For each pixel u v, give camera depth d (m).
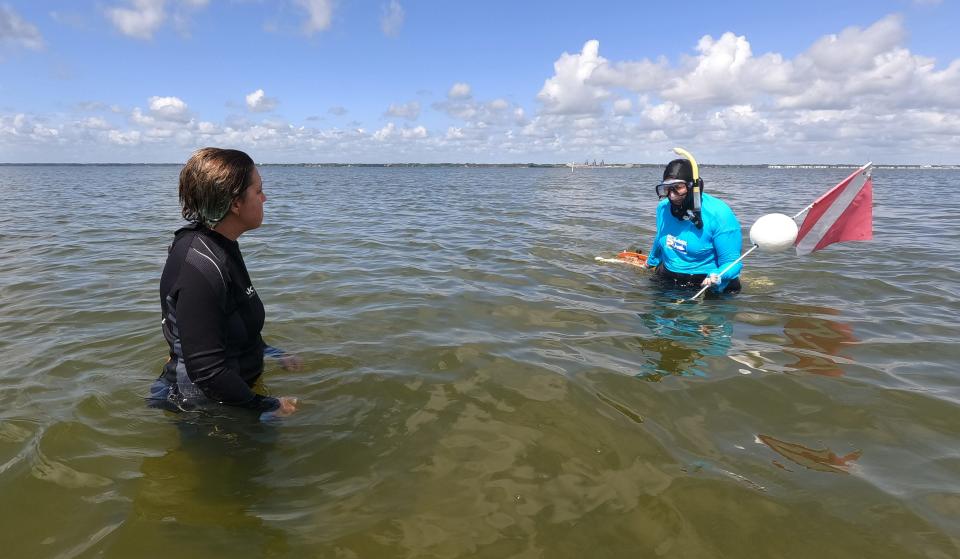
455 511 1.87
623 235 8.44
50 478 2.02
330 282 5.13
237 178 2.21
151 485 2.00
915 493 1.94
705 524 1.79
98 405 2.57
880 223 9.71
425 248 7.16
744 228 9.59
